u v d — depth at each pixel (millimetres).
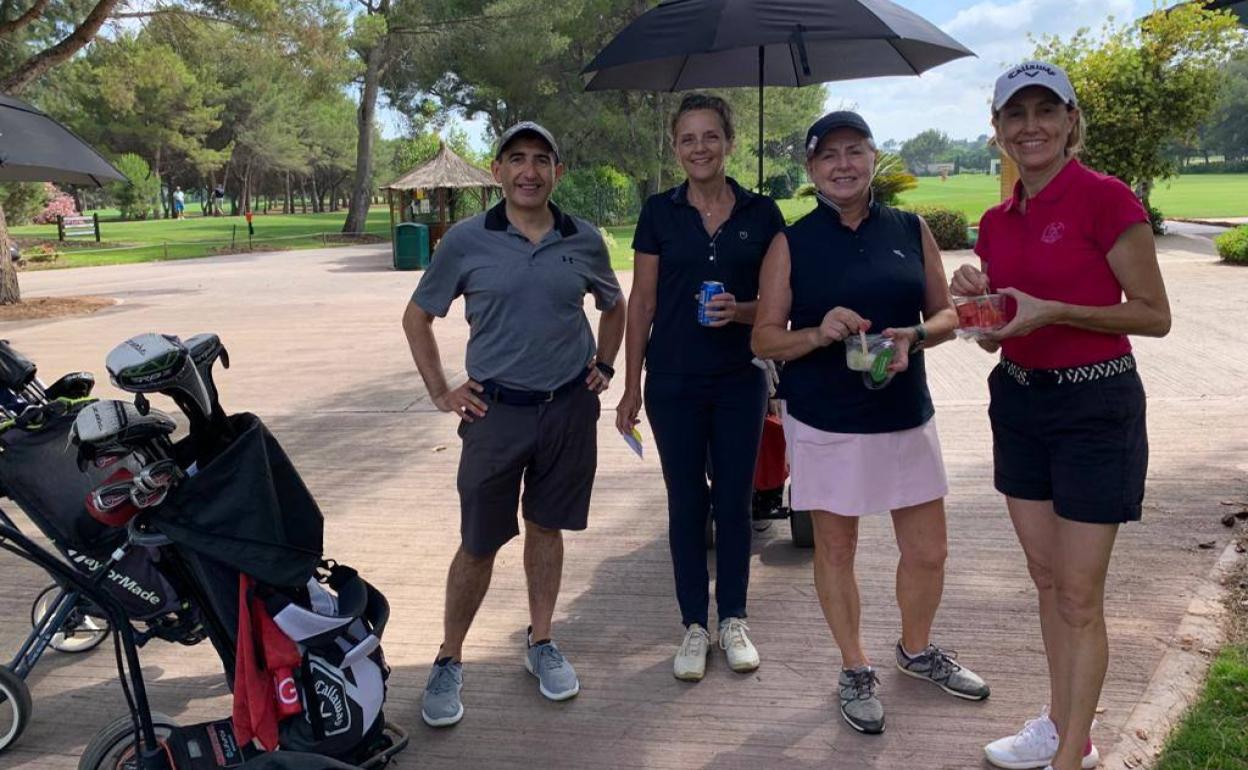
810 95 36156
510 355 3266
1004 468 2859
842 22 3697
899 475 3127
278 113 67312
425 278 3338
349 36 25312
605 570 4680
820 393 3092
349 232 34031
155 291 18000
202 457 2666
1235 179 66062
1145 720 3184
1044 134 2568
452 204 23938
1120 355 2596
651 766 3096
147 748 2594
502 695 3561
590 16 30969
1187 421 6598
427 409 7992
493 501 3334
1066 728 2762
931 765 3035
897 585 3414
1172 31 18297
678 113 3490
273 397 8586
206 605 2639
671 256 3523
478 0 30328
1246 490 5223
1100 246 2562
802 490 3164
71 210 46594
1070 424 2605
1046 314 2520
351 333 12055
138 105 53469
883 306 3023
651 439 6918
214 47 22031
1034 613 4000
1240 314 10359
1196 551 4469
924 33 3873
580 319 3389
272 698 2578
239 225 46062
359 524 5387
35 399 3279
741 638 3689
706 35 3766
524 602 4344
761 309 3150
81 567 2980
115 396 8734
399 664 3807
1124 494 2582
